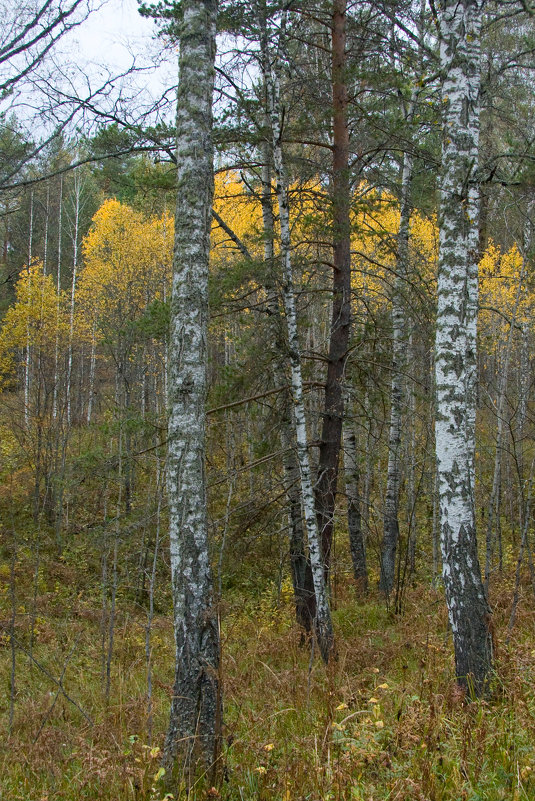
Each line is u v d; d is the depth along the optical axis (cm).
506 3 671
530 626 743
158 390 2212
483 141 1063
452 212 562
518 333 1465
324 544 968
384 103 1023
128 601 1185
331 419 977
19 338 1970
